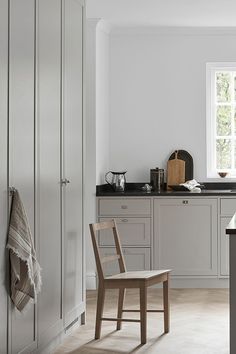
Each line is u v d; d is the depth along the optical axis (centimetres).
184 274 877
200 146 938
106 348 623
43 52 577
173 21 890
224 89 951
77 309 682
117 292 861
